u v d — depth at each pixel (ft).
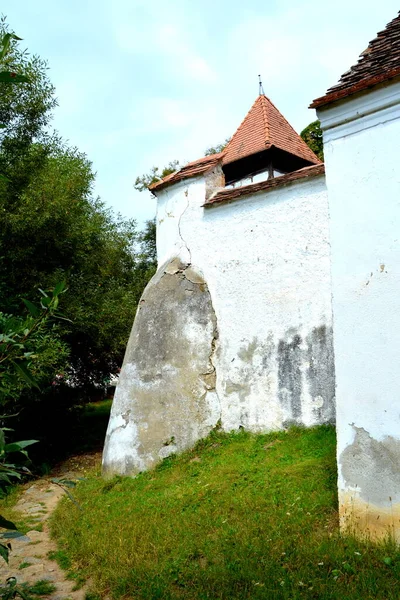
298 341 26.18
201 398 28.58
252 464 22.99
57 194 37.35
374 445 15.84
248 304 28.43
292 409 26.02
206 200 31.01
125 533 18.92
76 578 17.03
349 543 15.24
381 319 16.03
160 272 32.24
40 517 24.90
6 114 37.19
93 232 45.39
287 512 17.78
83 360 46.34
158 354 29.40
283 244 27.27
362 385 16.31
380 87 16.31
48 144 41.09
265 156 36.88
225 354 29.09
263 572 14.30
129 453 27.89
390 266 15.98
